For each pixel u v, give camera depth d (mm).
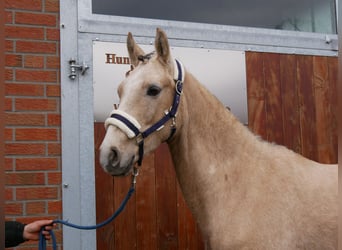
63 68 2199
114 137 1573
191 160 1755
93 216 2203
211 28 2520
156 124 1662
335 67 2764
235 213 1634
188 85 1781
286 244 1560
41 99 2154
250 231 1578
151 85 1643
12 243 1655
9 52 2113
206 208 1723
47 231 1690
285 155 1750
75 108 2209
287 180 1656
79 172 2195
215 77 2502
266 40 2623
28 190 2100
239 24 2617
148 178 2334
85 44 2256
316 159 2660
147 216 2316
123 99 1634
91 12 2281
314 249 1579
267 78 2602
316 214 1596
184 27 2465
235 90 2529
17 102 2113
